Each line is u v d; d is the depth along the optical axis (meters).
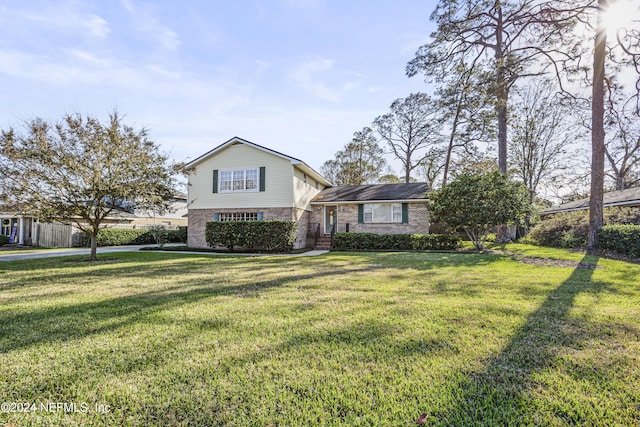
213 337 3.38
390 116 29.31
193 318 4.04
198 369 2.67
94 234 11.08
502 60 15.23
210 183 17.09
